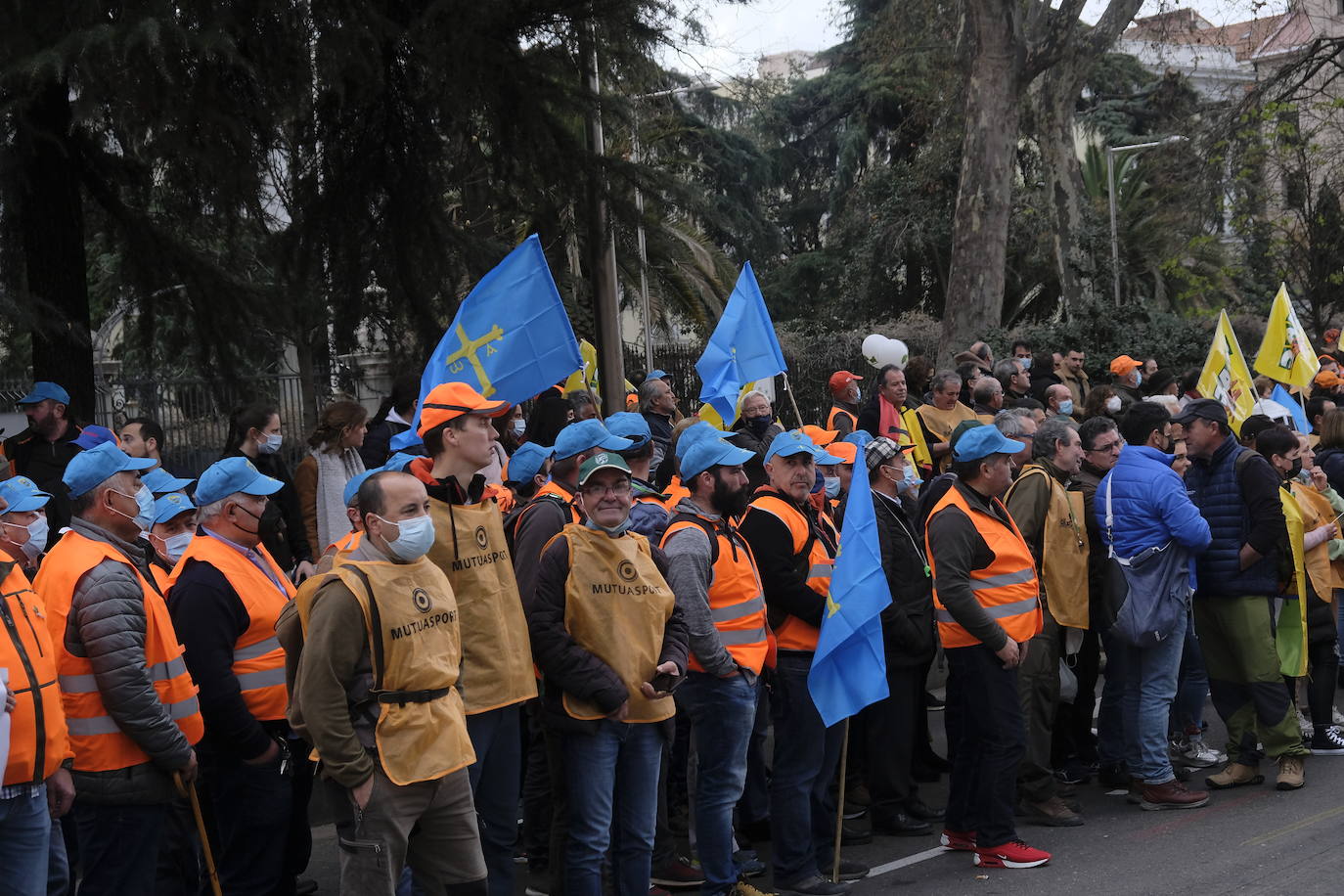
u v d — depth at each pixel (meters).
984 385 9.84
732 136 34.34
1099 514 7.01
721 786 5.56
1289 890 5.65
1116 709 7.37
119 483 4.85
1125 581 6.90
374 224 11.48
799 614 5.78
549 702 5.10
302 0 9.69
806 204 42.09
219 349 11.26
